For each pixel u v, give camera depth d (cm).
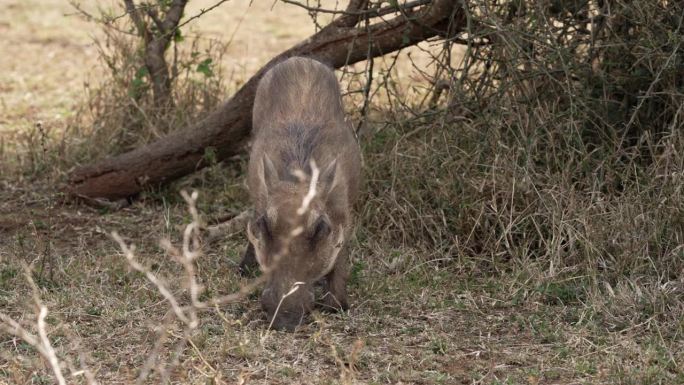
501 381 614
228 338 654
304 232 651
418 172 902
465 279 802
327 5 1836
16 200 1014
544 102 889
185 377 582
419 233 870
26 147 1132
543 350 666
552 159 876
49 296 747
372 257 845
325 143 746
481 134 877
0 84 1494
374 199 893
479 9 898
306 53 941
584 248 789
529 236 844
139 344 665
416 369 633
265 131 779
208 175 1070
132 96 1087
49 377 603
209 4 2078
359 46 933
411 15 920
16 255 844
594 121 891
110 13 1209
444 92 1089
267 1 2144
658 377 608
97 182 998
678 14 862
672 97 850
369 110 999
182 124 1094
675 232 790
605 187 852
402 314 732
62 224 952
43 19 1956
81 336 677
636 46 860
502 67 900
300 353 646
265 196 698
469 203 865
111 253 870
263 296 662
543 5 876
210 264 836
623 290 738
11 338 672
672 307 716
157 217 976
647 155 877
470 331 701
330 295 729
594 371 628
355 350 585
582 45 918
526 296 762
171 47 1377
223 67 1380
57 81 1512
